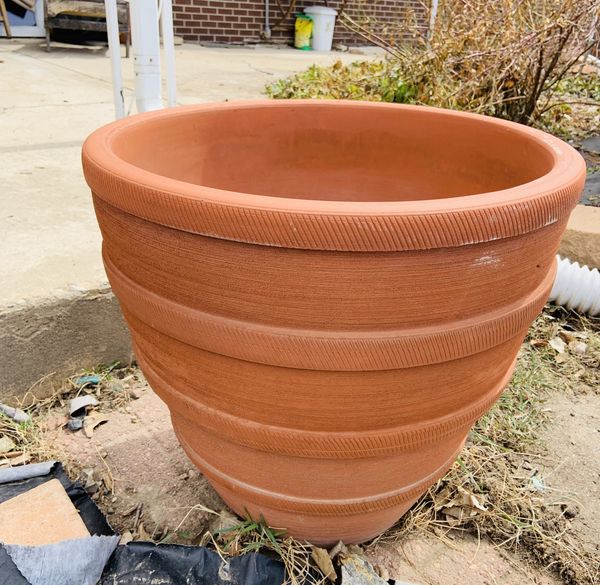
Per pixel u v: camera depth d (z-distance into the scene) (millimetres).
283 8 8789
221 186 1440
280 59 7277
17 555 1174
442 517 1567
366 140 1502
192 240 826
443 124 1403
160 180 850
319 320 828
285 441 967
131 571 1248
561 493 1660
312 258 782
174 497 1573
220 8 8258
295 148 1498
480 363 955
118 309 1970
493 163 1320
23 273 1924
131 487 1602
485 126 1325
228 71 6070
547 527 1552
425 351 860
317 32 8766
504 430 1871
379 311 821
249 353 870
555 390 2111
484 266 838
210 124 1354
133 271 945
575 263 2561
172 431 1804
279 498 1143
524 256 882
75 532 1299
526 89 4062
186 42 8172
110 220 941
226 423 988
